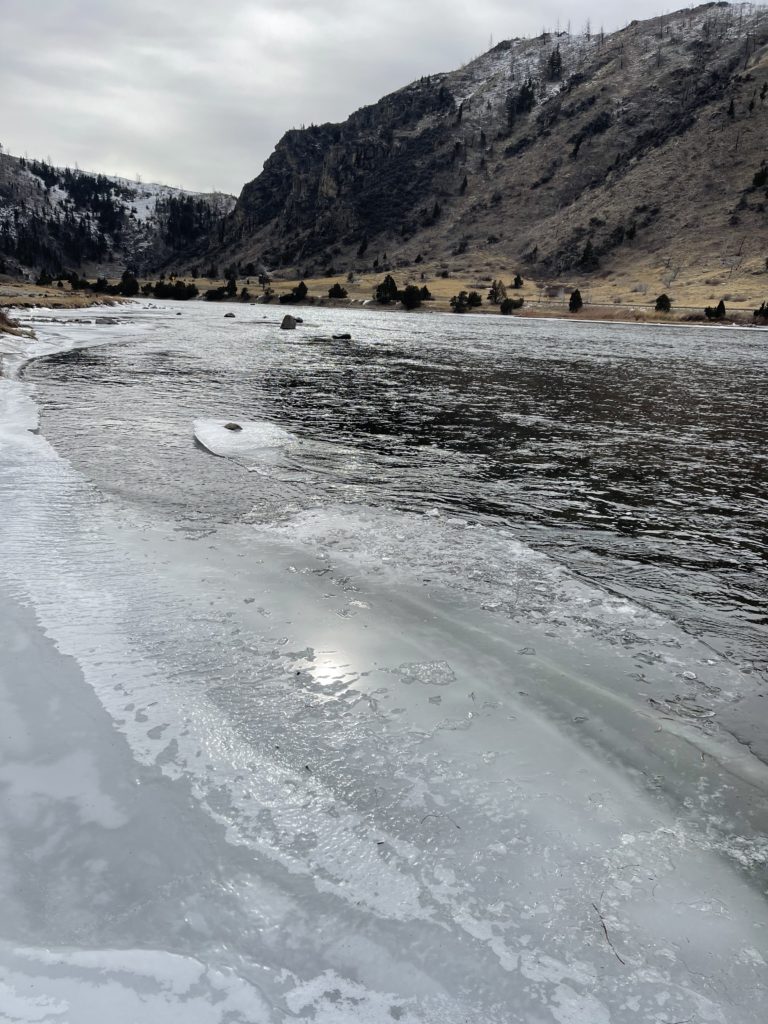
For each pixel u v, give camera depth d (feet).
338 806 10.46
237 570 20.27
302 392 62.28
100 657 14.47
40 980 7.07
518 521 27.30
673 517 28.43
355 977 7.57
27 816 9.65
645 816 10.73
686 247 444.55
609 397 65.16
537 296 415.64
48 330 121.49
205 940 7.84
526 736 12.75
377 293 421.18
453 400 60.18
